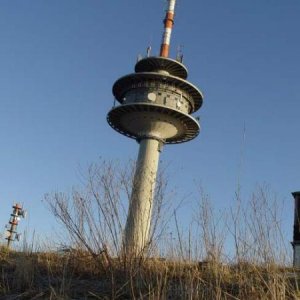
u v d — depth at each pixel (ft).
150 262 28.07
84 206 30.25
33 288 26.07
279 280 24.47
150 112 142.20
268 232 26.61
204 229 28.32
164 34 164.04
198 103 155.43
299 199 89.86
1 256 36.27
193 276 24.56
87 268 29.71
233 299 23.65
